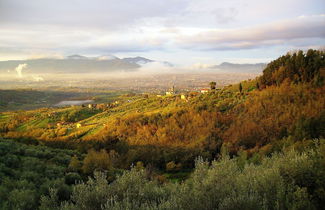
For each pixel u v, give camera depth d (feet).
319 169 29.53
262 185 26.81
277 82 224.74
